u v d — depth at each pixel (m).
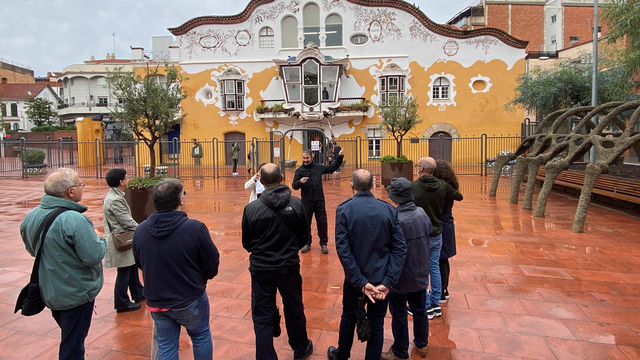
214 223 8.63
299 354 3.31
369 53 23.78
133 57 28.20
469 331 3.84
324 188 14.70
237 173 19.48
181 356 3.46
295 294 3.22
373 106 23.88
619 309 4.29
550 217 9.00
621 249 6.47
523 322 4.01
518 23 33.25
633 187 9.38
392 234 3.04
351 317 3.14
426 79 23.52
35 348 3.59
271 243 3.10
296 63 23.11
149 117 9.73
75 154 32.44
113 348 3.58
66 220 2.72
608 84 15.48
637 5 10.91
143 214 6.57
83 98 49.19
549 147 10.61
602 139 8.23
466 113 23.38
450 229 4.31
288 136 24.33
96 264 2.81
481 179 17.53
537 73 19.72
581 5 32.44
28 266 5.87
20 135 40.34
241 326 3.97
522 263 5.81
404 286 3.21
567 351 3.48
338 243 3.02
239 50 24.28
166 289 2.64
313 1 23.77
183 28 24.27
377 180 16.88
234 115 24.50
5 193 14.03
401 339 3.28
